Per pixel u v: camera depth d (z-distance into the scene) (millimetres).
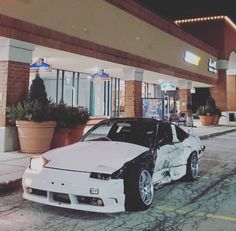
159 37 20797
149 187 5844
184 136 8211
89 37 14594
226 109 31797
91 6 14648
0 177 7383
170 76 23031
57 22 12742
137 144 6480
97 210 4961
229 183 8000
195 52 26703
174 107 36219
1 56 10883
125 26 17219
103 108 27375
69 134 12086
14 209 5668
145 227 4910
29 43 11484
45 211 5562
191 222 5164
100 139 6840
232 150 14320
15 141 10922
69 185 5047
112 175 5082
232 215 5539
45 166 5430
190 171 8000
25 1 11250
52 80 23656
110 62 16391
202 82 28297
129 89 18469
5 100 10695
